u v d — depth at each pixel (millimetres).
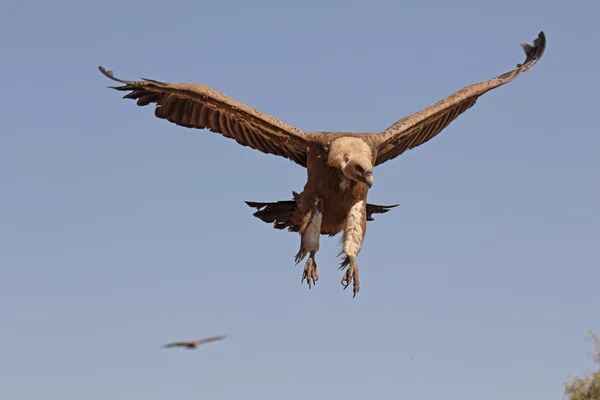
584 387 18141
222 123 15586
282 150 15586
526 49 17422
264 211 15719
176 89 14922
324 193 14609
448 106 15984
